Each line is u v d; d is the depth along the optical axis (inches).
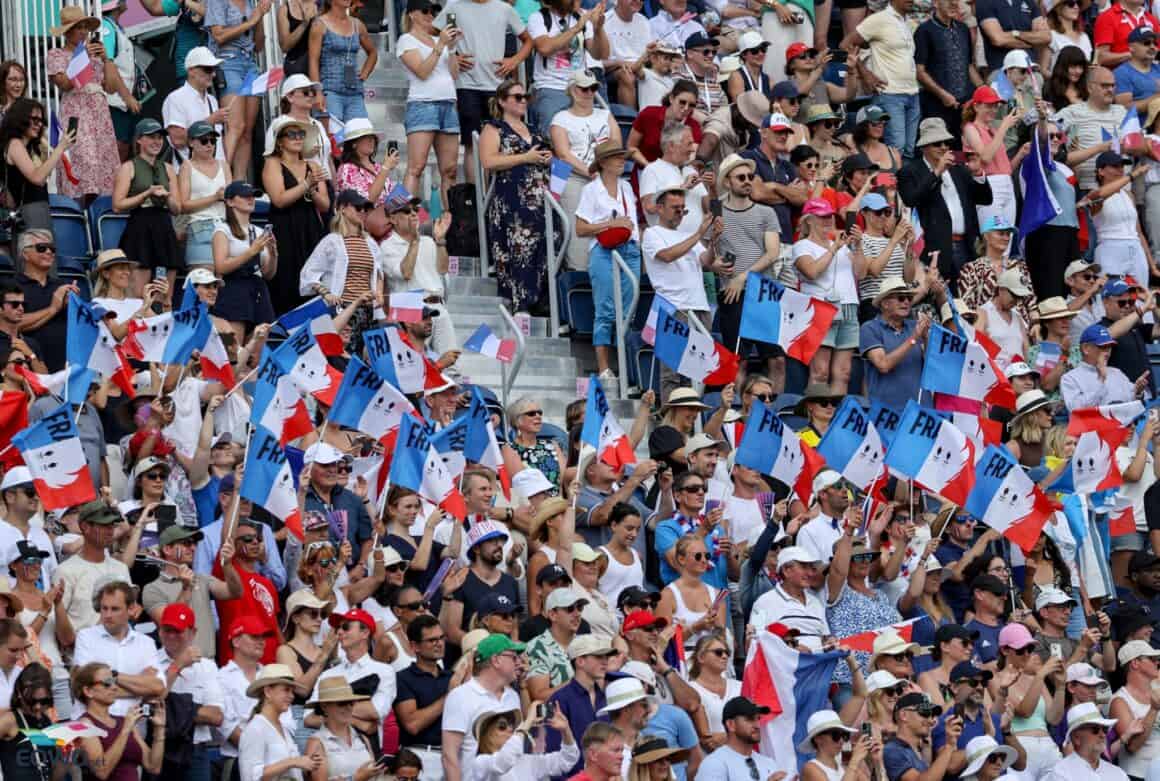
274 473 2410.2
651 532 2691.9
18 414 2461.9
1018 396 3125.0
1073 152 3567.9
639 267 3083.2
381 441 2613.2
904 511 2787.9
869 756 2415.1
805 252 3102.9
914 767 2456.9
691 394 2815.0
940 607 2783.0
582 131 3191.4
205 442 2551.7
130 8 3548.2
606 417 2667.3
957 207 3363.7
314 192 2997.0
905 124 3599.9
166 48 3528.5
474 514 2566.4
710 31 3619.6
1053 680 2760.8
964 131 3449.8
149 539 2433.6
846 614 2645.2
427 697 2363.4
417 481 2497.5
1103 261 3531.0
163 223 2874.0
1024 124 3545.8
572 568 2524.6
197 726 2252.7
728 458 2851.9
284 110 3107.8
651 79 3444.9
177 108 3090.6
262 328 2709.2
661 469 2746.1
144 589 2363.4
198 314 2613.2
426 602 2481.5
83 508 2319.1
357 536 2561.5
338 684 2246.6
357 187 3031.5
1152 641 2933.1
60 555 2401.6
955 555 2869.1
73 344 2524.6
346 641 2326.5
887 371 3063.5
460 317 3073.3
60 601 2272.4
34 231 2738.7
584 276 3100.4
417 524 2608.3
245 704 2276.1
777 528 2645.2
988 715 2596.0
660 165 3117.6
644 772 2236.7
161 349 2593.5
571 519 2554.1
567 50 3336.6
